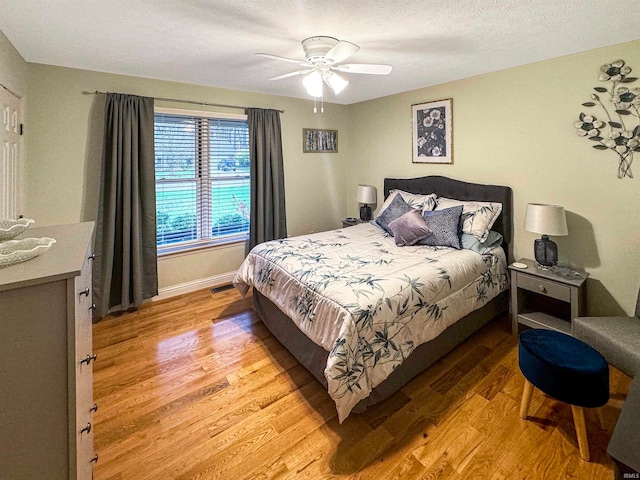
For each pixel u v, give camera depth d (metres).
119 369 2.33
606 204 2.54
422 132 3.82
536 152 2.89
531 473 1.51
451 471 1.53
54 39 2.23
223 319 3.11
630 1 1.76
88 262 1.36
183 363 2.41
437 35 2.20
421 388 2.12
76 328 0.97
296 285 2.26
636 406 1.32
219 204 3.94
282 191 4.18
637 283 2.45
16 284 0.84
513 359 2.43
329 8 1.81
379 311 1.87
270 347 2.63
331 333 1.85
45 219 2.84
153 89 3.25
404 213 3.39
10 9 1.81
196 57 2.61
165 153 3.49
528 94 2.89
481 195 3.24
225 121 3.84
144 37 2.20
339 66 2.28
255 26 2.03
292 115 4.28
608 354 1.86
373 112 4.41
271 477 1.51
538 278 2.56
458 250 2.80
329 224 4.85
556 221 2.53
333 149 4.76
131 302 3.28
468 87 3.31
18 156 2.48
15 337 0.87
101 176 2.99
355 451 1.65
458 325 2.51
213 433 1.77
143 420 1.86
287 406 1.98
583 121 2.58
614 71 2.40
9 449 0.89
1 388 0.86
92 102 2.97
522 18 1.96
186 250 3.69
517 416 1.86
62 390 0.95
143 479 1.50
